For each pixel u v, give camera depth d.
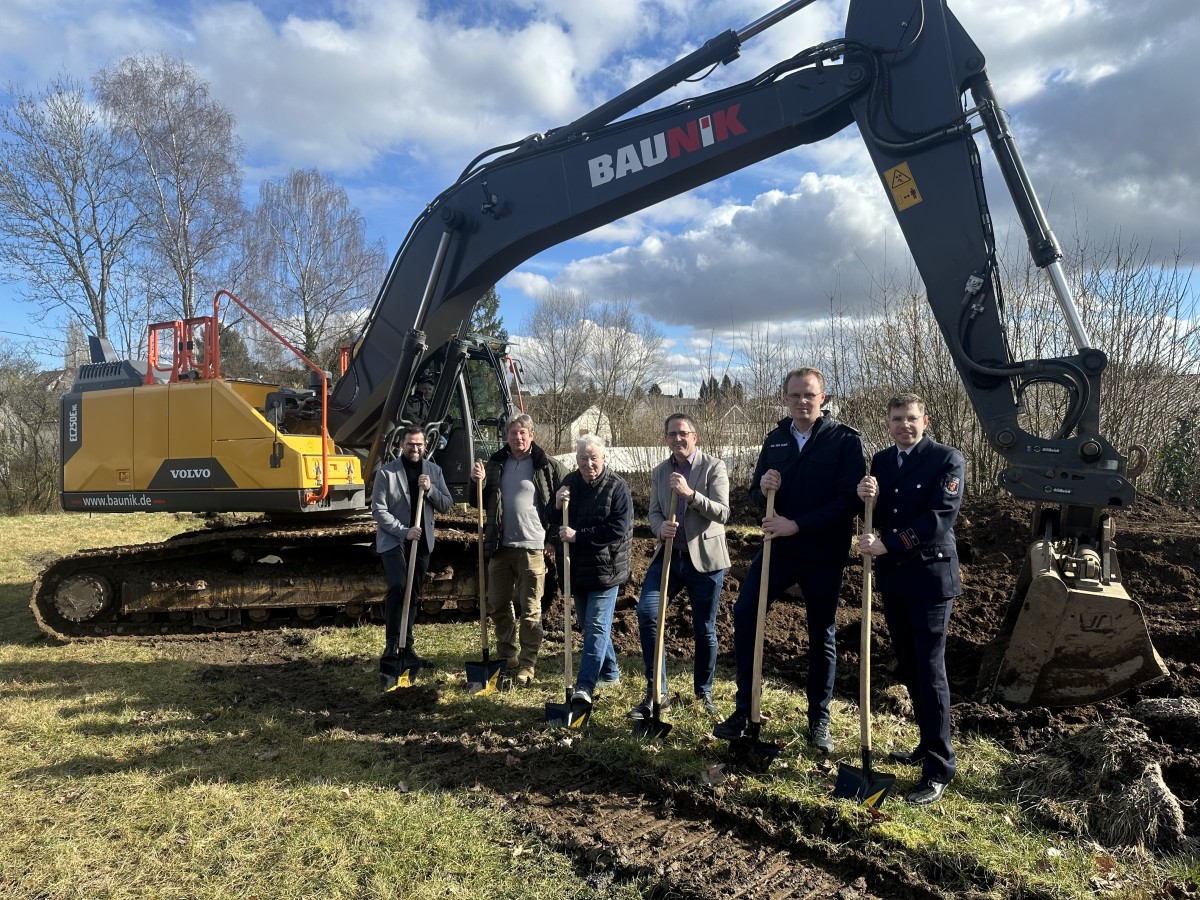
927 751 3.37
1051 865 2.88
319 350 28.09
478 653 5.73
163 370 7.20
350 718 4.58
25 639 6.42
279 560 6.69
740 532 8.81
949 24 4.38
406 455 5.26
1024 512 7.62
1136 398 9.29
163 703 4.86
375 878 2.91
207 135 23.11
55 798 3.57
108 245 23.14
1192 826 3.07
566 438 32.78
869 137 4.50
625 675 5.10
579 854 3.09
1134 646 3.95
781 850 3.12
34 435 22.06
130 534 12.16
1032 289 9.66
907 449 3.59
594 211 5.29
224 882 2.92
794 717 4.27
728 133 4.82
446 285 5.70
